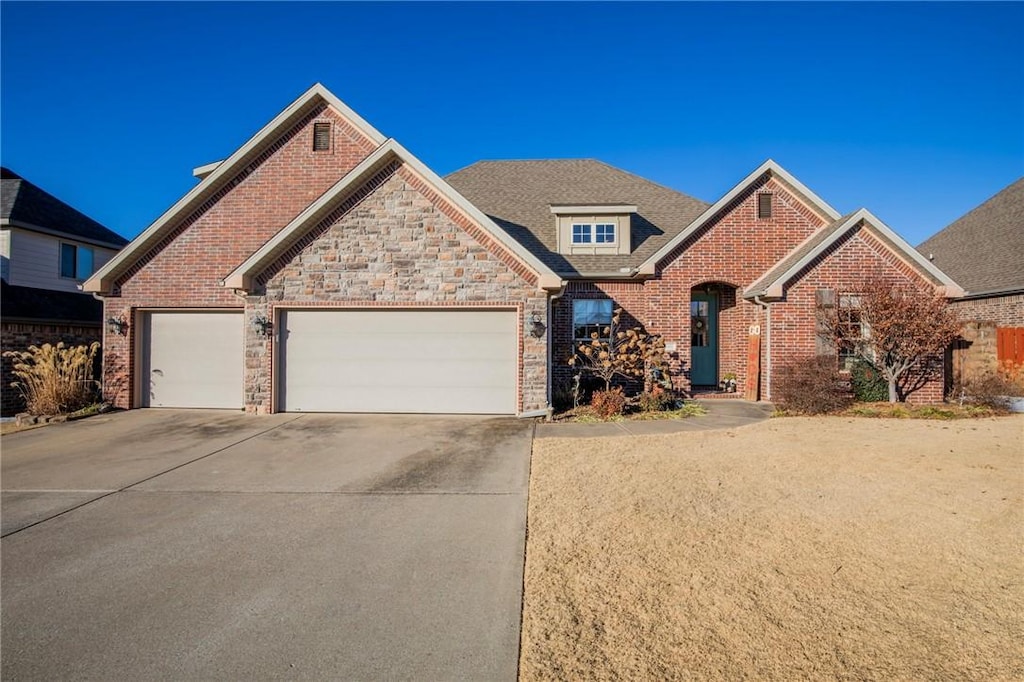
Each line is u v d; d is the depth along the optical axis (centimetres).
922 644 327
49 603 395
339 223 1186
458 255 1175
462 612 373
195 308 1319
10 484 697
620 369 1302
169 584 423
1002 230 1897
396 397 1192
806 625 348
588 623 355
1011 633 337
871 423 1035
